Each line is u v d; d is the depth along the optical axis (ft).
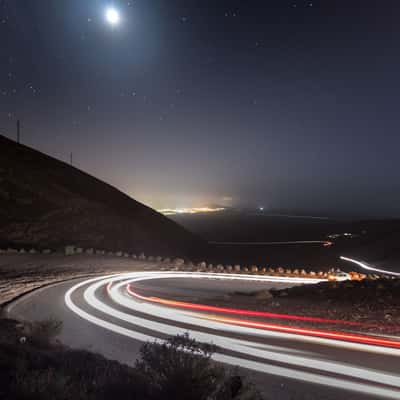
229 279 87.66
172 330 38.14
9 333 27.68
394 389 23.08
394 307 41.29
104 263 99.14
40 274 77.30
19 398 13.07
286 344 32.35
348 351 30.12
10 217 148.77
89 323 41.09
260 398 16.94
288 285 81.66
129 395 15.02
